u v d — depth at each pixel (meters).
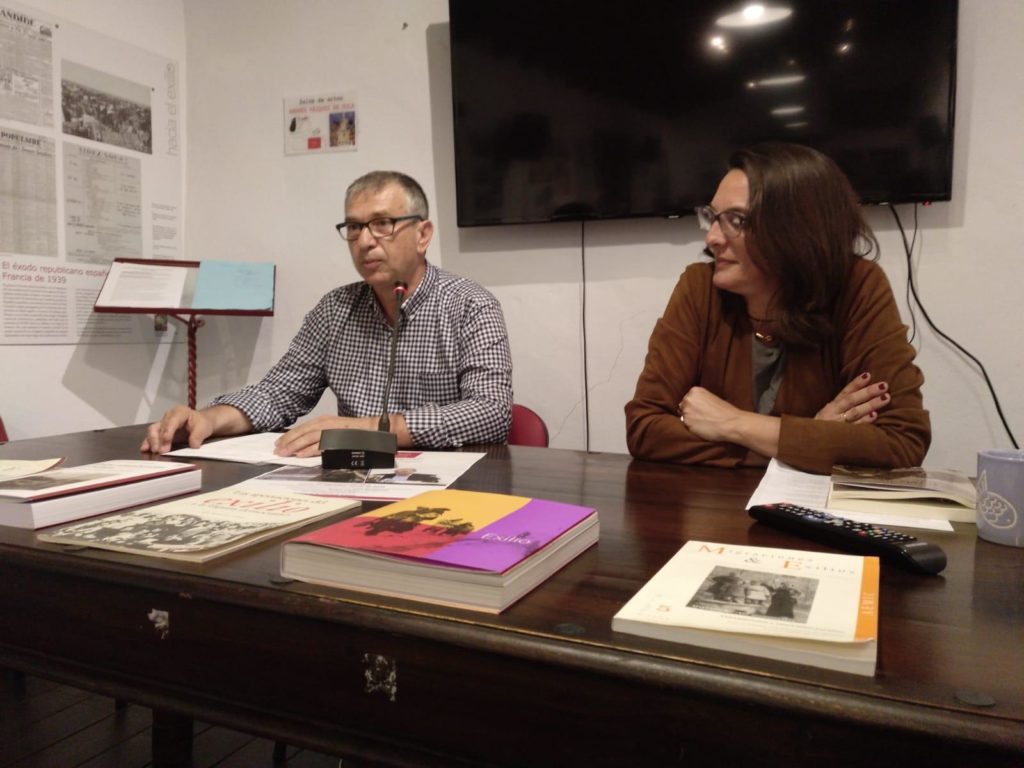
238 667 0.64
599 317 2.50
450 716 0.57
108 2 2.69
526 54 2.46
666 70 2.31
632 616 0.53
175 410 1.47
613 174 2.39
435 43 2.67
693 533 0.82
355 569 0.63
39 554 0.72
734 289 1.42
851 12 2.11
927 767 0.43
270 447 1.39
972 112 2.09
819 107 2.16
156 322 2.86
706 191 2.30
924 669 0.49
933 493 0.94
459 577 0.59
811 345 1.38
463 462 1.26
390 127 2.74
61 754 1.47
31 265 2.46
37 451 1.34
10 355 2.41
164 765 1.28
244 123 2.94
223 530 0.75
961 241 2.12
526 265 2.58
